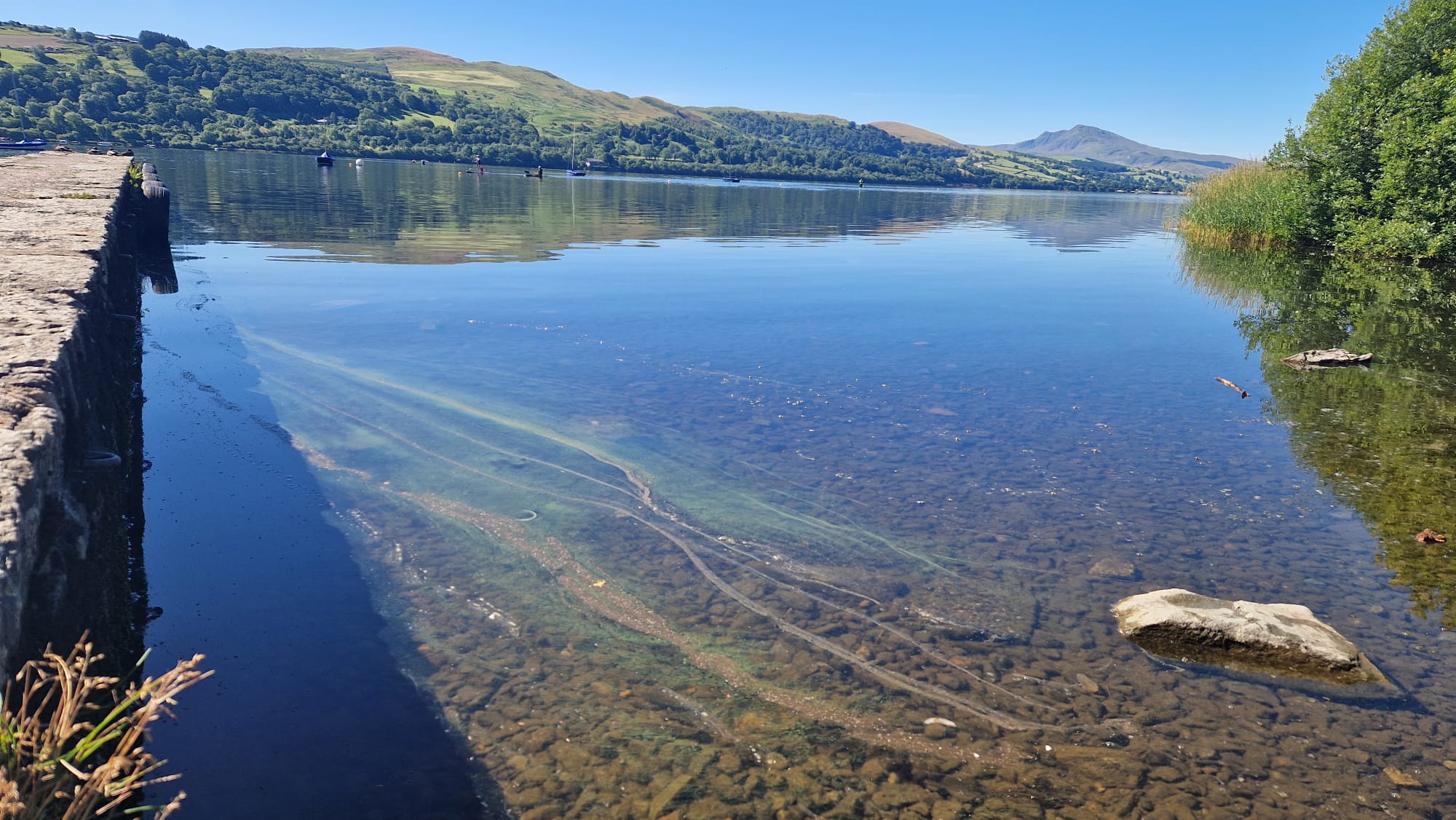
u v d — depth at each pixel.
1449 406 8.27
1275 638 4.02
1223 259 21.98
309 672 3.66
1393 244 20.62
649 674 3.83
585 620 4.25
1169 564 5.01
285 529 4.98
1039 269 18.84
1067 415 7.84
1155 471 6.47
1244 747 3.44
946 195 83.00
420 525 5.17
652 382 8.47
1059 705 3.71
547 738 3.36
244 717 3.33
